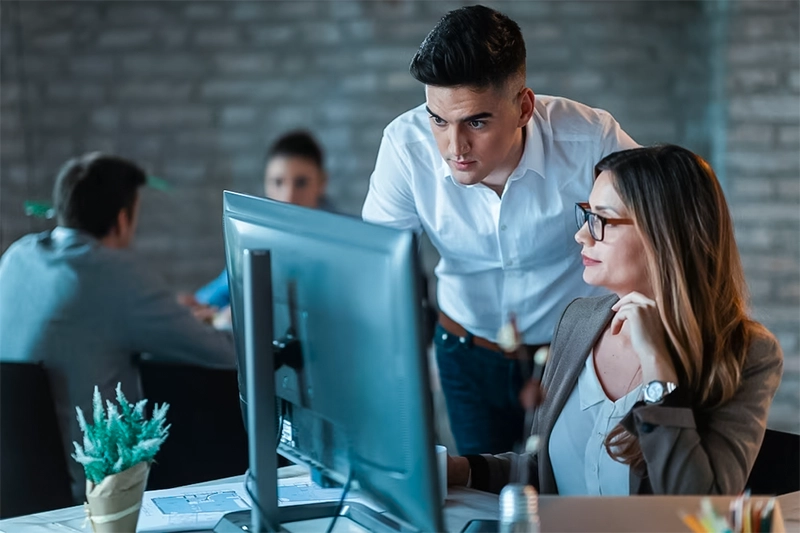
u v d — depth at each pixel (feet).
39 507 7.98
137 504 4.53
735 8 13.64
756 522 3.96
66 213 8.54
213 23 14.34
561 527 4.14
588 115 6.84
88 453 4.50
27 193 14.19
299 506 4.85
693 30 14.20
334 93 14.46
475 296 7.45
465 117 5.75
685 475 4.79
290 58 14.42
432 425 3.80
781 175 13.69
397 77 14.39
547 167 6.76
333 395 4.22
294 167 11.41
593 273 5.50
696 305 5.21
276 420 4.70
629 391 5.50
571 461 5.62
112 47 14.29
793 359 13.73
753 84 13.66
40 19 14.14
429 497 3.85
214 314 10.99
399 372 3.82
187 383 8.20
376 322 3.88
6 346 8.41
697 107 14.28
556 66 14.28
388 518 4.64
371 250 3.90
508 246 7.06
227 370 8.09
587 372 5.67
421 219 7.20
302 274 4.31
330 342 4.17
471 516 4.88
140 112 14.39
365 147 14.49
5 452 7.93
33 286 8.35
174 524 4.77
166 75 14.37
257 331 4.37
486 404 7.74
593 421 5.58
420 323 3.75
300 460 4.69
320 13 14.37
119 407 8.19
